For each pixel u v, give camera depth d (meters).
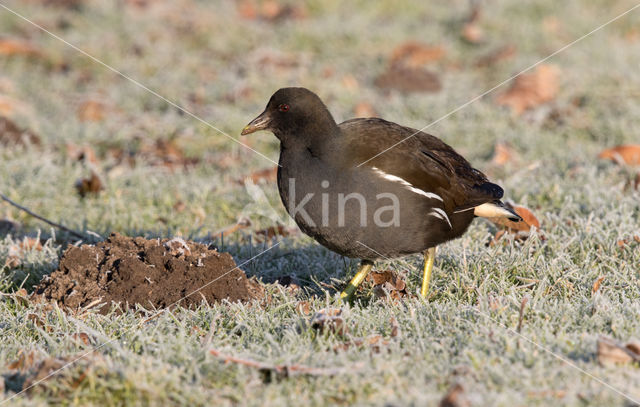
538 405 6.44
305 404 6.69
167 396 6.84
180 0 26.19
